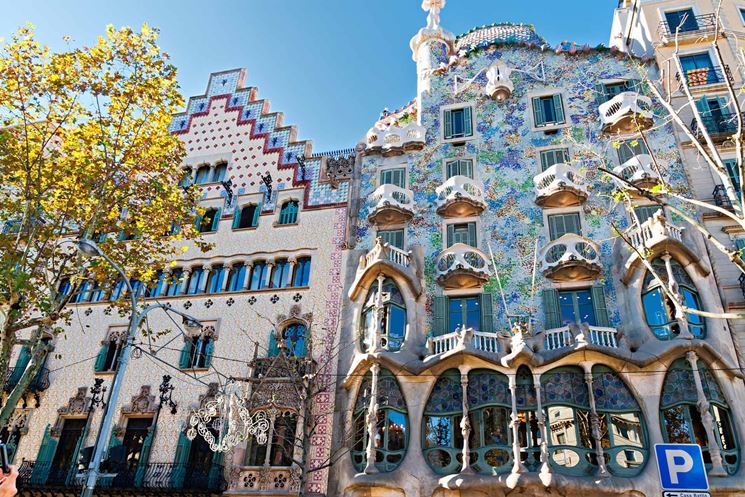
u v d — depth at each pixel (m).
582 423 18.72
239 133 30.69
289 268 25.67
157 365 24.44
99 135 20.67
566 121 26.48
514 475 17.44
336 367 22.30
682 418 18.12
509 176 25.67
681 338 18.64
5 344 17.16
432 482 18.64
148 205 22.77
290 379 20.50
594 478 17.30
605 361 19.20
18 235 18.88
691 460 9.14
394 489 18.77
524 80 28.34
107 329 26.03
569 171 23.83
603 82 27.19
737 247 21.61
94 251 15.03
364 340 22.03
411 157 27.58
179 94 22.06
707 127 24.22
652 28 28.14
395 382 20.72
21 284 17.44
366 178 27.48
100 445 13.33
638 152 24.81
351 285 24.22
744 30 27.02
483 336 20.56
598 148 25.34
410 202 25.61
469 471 18.27
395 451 19.55
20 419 24.31
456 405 19.92
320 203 27.25
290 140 29.61
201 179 30.02
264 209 27.77
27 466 22.50
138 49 21.12
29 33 19.64
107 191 20.95
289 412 21.91
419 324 22.33
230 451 21.36
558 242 22.47
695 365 18.34
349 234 25.72
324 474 20.22
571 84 27.59
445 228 24.83
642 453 18.03
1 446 7.29
